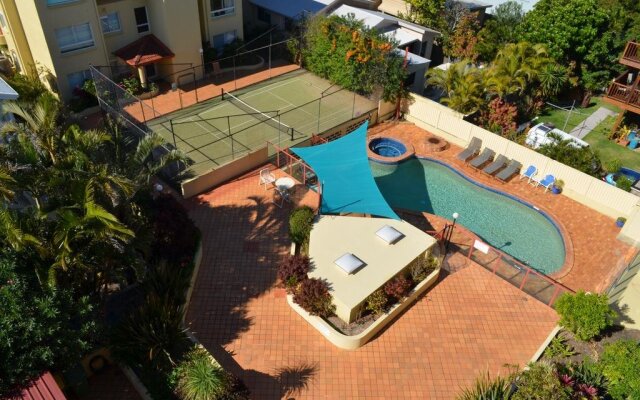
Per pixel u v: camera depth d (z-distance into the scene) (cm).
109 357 1895
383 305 2142
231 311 2203
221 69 4194
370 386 1959
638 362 1878
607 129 3919
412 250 2344
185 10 3734
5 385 1491
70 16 3316
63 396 1521
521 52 3691
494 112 3612
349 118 3675
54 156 1925
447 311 2294
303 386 1939
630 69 4238
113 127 2252
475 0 5444
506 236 2880
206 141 3331
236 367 1983
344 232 2422
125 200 1922
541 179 3241
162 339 1838
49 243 1689
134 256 1869
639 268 2569
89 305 1652
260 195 2894
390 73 3641
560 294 2394
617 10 4253
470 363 2073
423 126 3778
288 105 3825
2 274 1563
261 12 5050
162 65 3938
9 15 3375
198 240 2469
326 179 2662
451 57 4775
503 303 2350
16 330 1496
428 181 3303
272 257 2486
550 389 1734
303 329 2150
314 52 4122
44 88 3341
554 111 4144
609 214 3023
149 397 1783
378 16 4525
